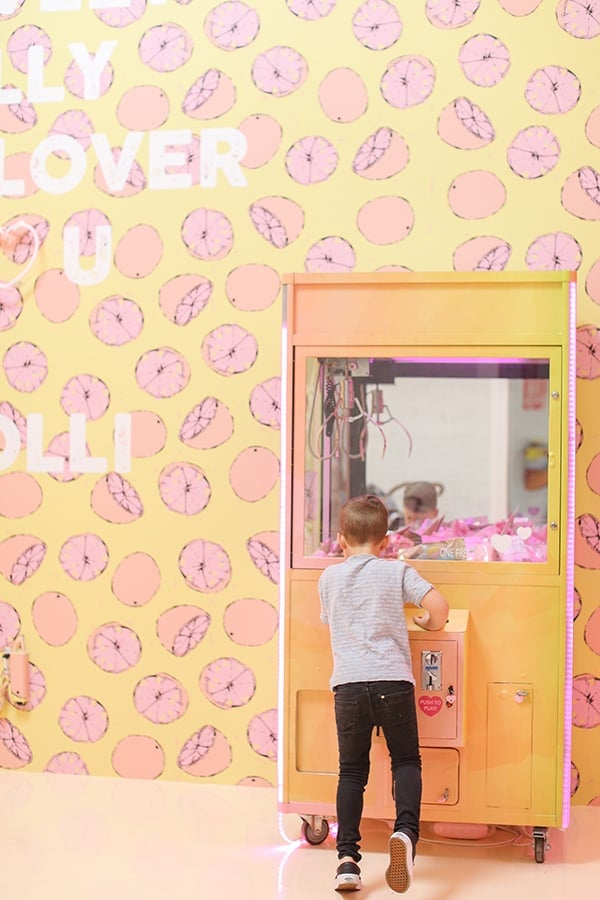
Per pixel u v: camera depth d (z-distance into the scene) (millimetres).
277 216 3242
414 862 2676
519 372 2789
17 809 3039
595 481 3088
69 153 3357
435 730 2623
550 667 2668
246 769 3252
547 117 3117
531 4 3127
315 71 3221
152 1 3312
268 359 3244
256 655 3246
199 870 2619
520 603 2680
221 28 3273
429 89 3166
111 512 3322
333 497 2898
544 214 3117
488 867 2646
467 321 2699
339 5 3211
